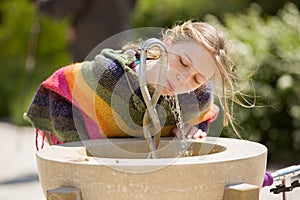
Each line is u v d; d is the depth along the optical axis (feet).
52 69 43.50
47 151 9.77
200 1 38.06
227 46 11.04
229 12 36.06
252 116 23.90
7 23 46.52
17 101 42.47
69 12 24.57
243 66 23.00
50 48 45.32
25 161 27.17
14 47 46.01
